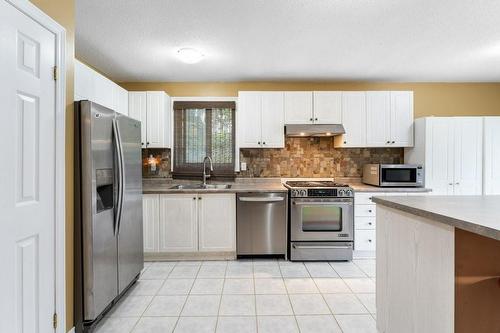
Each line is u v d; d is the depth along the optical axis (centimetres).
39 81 150
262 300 234
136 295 244
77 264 183
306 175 402
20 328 136
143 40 267
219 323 201
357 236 335
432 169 352
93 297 186
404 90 401
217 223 329
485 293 117
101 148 197
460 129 353
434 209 133
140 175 268
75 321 183
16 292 133
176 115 391
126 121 236
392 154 403
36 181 148
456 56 308
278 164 401
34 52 146
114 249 215
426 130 353
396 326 160
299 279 276
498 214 120
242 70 351
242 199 323
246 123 370
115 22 233
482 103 402
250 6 210
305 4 207
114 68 342
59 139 166
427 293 133
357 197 334
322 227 329
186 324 200
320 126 363
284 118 370
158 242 328
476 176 352
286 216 329
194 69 347
